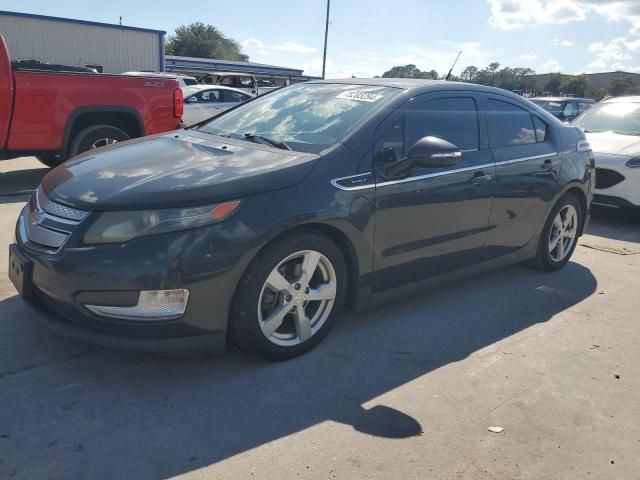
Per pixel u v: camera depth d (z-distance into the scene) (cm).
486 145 426
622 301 455
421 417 285
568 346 372
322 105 395
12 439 252
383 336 372
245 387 302
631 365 350
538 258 508
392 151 359
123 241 274
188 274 276
